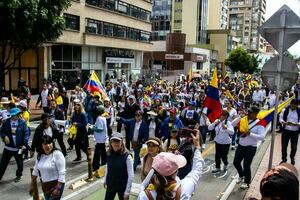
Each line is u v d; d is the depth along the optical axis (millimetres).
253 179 9039
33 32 18641
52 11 19328
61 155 5598
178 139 7508
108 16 39875
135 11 47000
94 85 14391
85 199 7570
